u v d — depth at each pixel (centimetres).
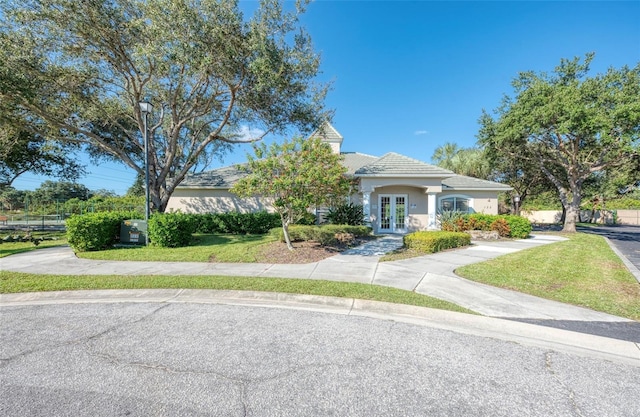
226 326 411
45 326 408
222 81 1251
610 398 255
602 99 1548
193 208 1811
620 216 3334
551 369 303
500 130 1909
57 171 2278
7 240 1299
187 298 542
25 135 1683
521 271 727
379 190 1727
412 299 509
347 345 354
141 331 392
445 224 1534
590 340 369
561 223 3309
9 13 995
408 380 280
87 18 1051
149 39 1093
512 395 258
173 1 981
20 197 4400
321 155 912
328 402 246
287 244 991
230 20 1046
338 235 1134
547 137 1834
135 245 1089
